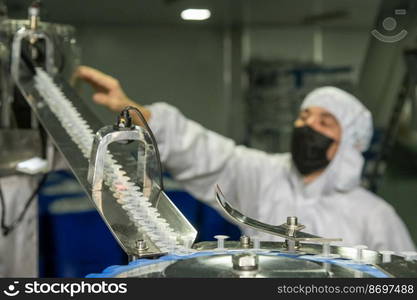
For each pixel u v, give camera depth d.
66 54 1.32
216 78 3.42
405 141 2.47
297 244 0.69
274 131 3.17
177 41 3.33
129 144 0.94
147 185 0.81
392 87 2.37
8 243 1.16
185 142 1.78
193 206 2.14
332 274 0.58
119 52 3.22
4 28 1.25
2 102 1.23
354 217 1.70
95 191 0.79
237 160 1.92
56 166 1.26
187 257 0.64
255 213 1.88
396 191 2.49
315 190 1.75
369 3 2.60
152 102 3.34
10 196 1.16
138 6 2.73
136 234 0.70
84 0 2.58
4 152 1.15
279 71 3.24
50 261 1.90
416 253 0.67
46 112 1.08
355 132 1.72
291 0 2.62
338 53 3.26
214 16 2.98
